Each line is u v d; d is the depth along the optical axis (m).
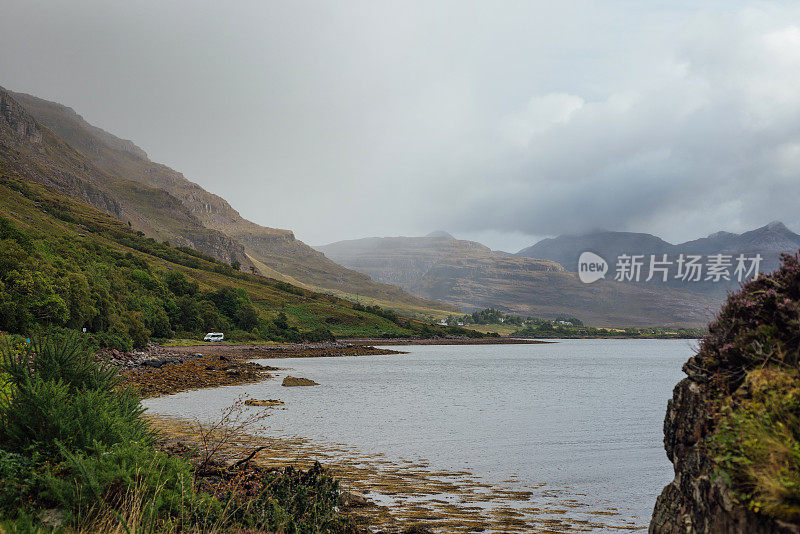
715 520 5.66
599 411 34.97
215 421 26.12
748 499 5.18
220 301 159.75
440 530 10.96
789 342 6.42
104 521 7.30
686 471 6.82
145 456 9.24
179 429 23.20
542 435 24.94
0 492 7.49
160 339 109.06
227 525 8.73
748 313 7.02
